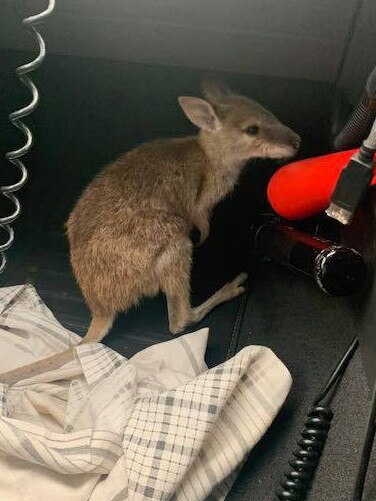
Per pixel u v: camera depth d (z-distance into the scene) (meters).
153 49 0.72
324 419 0.43
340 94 0.61
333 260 0.41
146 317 0.65
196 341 0.56
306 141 0.70
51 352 0.58
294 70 0.70
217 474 0.45
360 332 0.43
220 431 0.46
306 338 0.53
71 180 0.74
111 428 0.46
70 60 0.75
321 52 0.68
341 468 0.39
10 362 0.56
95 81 0.77
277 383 0.47
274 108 0.71
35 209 0.73
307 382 0.49
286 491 0.43
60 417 0.50
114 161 0.66
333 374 0.44
